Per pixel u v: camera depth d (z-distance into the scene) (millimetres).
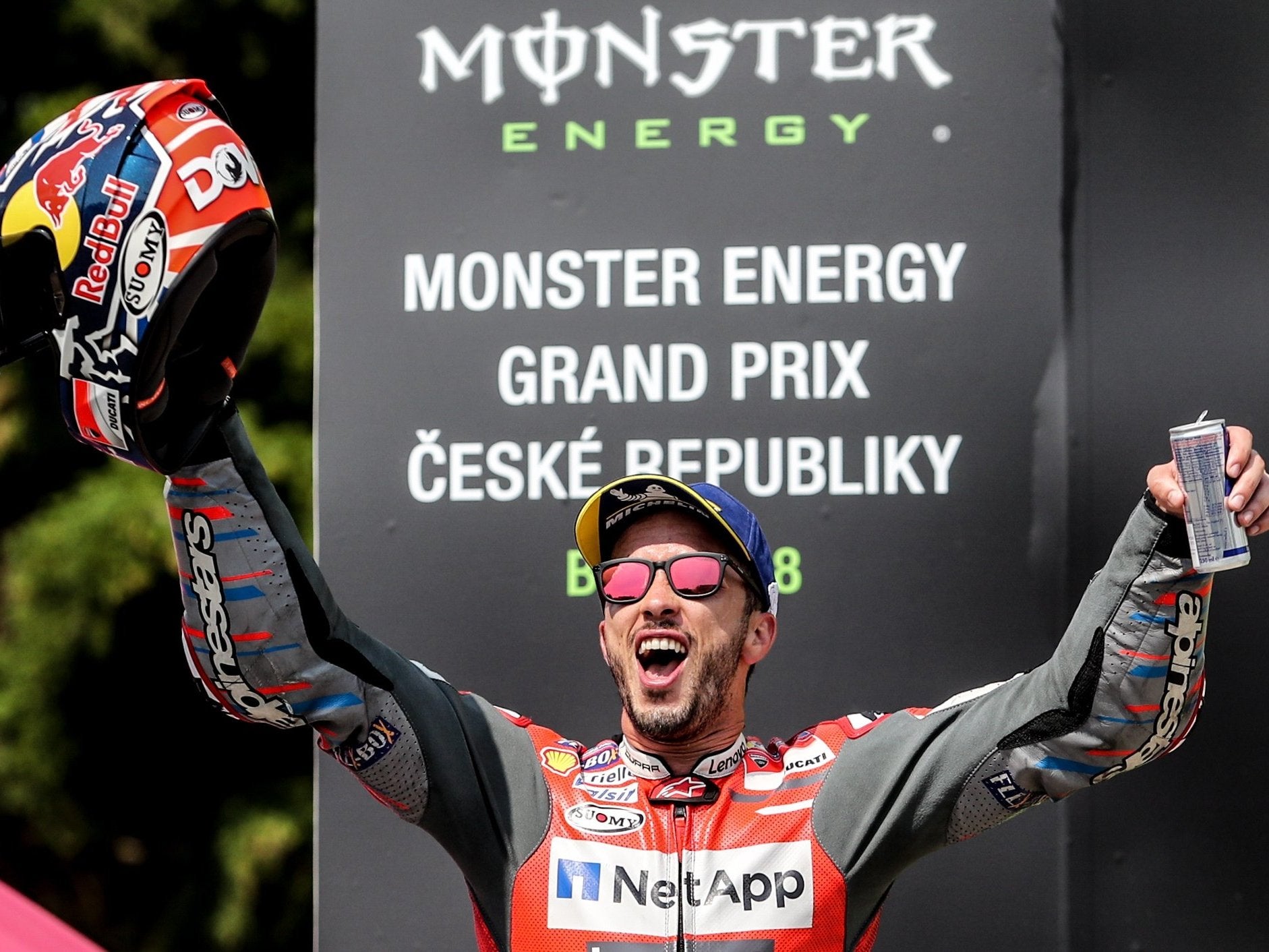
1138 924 7328
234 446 5473
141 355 4879
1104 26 7574
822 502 7562
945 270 7559
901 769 5855
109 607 15531
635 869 5723
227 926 15984
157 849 17031
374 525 7688
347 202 7777
